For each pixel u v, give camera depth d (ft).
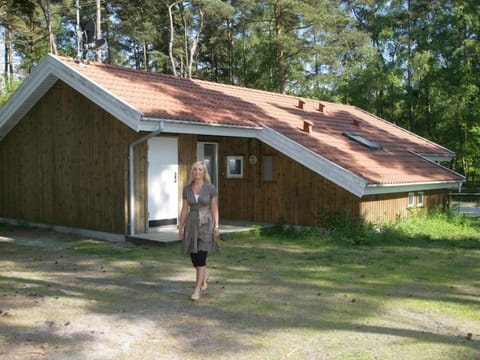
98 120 40.81
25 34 105.09
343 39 114.32
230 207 50.03
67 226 43.96
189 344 16.67
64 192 44.09
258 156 47.50
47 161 45.57
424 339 17.22
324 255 33.53
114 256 33.17
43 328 18.25
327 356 15.61
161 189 41.34
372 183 39.83
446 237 41.81
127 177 39.01
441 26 107.55
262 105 54.13
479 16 101.45
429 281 26.25
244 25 123.95
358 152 48.26
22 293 23.43
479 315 20.21
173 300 22.27
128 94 39.93
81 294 23.31
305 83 125.39
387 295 23.32
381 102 113.91
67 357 15.51
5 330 18.01
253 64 139.64
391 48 117.39
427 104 110.22
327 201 42.57
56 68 41.32
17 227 47.29
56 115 44.42
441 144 108.17
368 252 34.81
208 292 23.73
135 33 119.14
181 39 130.11
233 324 18.83
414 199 49.06
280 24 112.78
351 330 18.19
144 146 39.88
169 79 50.03
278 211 46.11
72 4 111.34
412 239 40.42
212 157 50.34
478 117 97.40
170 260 31.71
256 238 41.32
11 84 91.35
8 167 49.80
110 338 17.22
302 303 21.86
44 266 30.01
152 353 15.87
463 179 54.34
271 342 16.87
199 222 21.71
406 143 61.98
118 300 22.27
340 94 118.11
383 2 127.13
